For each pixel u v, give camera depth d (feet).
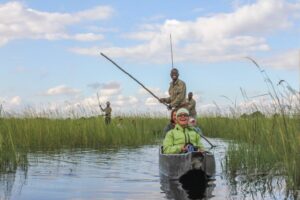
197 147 32.01
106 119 79.61
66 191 24.52
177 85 44.16
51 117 62.03
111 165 36.70
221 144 58.08
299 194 22.58
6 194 23.57
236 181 27.27
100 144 59.21
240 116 44.70
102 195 23.29
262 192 23.45
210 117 84.79
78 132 58.49
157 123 82.48
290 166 24.72
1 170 32.65
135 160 40.57
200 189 24.86
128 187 25.80
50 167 34.94
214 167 29.48
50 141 55.42
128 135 61.26
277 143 31.73
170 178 29.22
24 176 29.96
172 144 32.89
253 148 33.30
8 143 36.45
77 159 41.06
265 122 34.63
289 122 27.32
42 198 22.56
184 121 33.12
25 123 55.01
